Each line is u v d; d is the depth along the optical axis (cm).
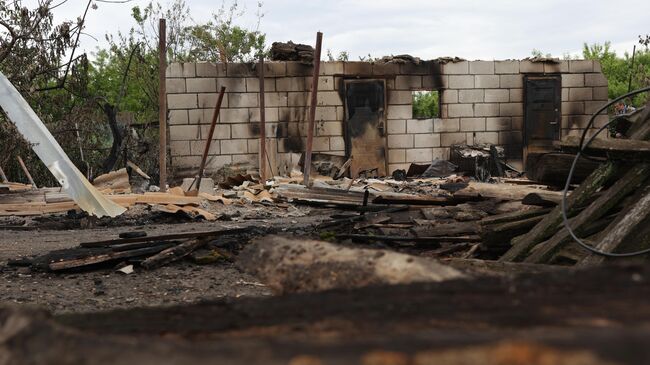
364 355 74
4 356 103
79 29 1611
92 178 1678
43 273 686
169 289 618
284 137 1881
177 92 1839
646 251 397
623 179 475
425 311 113
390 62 1938
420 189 1562
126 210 1235
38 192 1289
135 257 726
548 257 482
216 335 123
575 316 96
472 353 70
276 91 1877
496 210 823
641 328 71
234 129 1862
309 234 841
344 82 1920
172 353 90
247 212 1309
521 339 72
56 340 104
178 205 1278
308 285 207
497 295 119
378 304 126
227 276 671
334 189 1403
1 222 1164
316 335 102
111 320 142
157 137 1972
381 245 732
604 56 4128
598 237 456
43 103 1772
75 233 1027
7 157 1506
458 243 738
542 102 2017
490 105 1995
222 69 1855
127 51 2433
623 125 516
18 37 1528
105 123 1920
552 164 594
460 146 1962
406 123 1955
